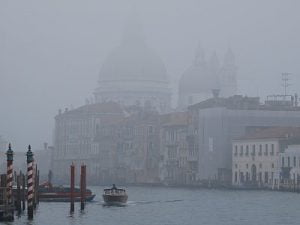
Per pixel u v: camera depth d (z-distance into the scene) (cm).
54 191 15025
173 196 18325
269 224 10431
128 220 10938
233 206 14038
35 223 10019
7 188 9900
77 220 10794
